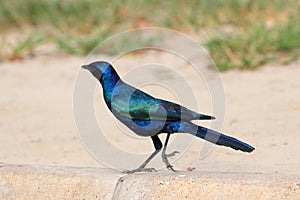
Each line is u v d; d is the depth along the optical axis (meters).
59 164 15.20
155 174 12.78
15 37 28.03
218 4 27.42
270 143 15.80
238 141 12.02
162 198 12.38
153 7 28.61
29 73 23.78
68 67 24.16
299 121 17.33
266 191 12.02
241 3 27.17
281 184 12.04
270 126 17.06
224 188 12.20
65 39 26.12
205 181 12.35
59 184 13.09
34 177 13.27
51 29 28.05
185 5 28.16
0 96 21.42
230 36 23.78
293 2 27.27
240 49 23.16
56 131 17.84
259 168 14.20
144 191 12.52
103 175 13.06
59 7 29.02
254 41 23.34
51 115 19.34
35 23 29.17
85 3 28.62
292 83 20.56
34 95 21.39
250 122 17.44
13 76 23.53
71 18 28.36
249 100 19.28
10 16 29.45
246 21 26.31
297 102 18.81
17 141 17.19
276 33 23.95
